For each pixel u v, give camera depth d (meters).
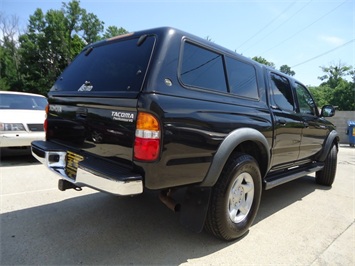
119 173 1.99
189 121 2.17
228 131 2.49
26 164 5.47
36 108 6.29
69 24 35.50
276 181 3.40
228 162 2.59
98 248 2.47
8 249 2.38
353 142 13.51
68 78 2.99
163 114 2.00
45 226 2.85
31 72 34.22
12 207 3.31
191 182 2.28
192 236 2.79
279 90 3.67
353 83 28.06
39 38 33.34
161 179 2.05
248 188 2.86
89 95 2.41
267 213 3.56
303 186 5.03
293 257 2.50
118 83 2.26
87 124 2.44
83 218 3.08
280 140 3.37
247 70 3.10
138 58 2.26
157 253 2.44
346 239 2.89
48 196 3.73
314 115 4.61
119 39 2.67
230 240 2.72
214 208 2.48
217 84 2.62
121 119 2.10
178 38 2.31
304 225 3.22
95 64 2.72
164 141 2.00
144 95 1.98
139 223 3.02
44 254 2.33
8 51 37.75
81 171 2.21
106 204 3.52
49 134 3.08
